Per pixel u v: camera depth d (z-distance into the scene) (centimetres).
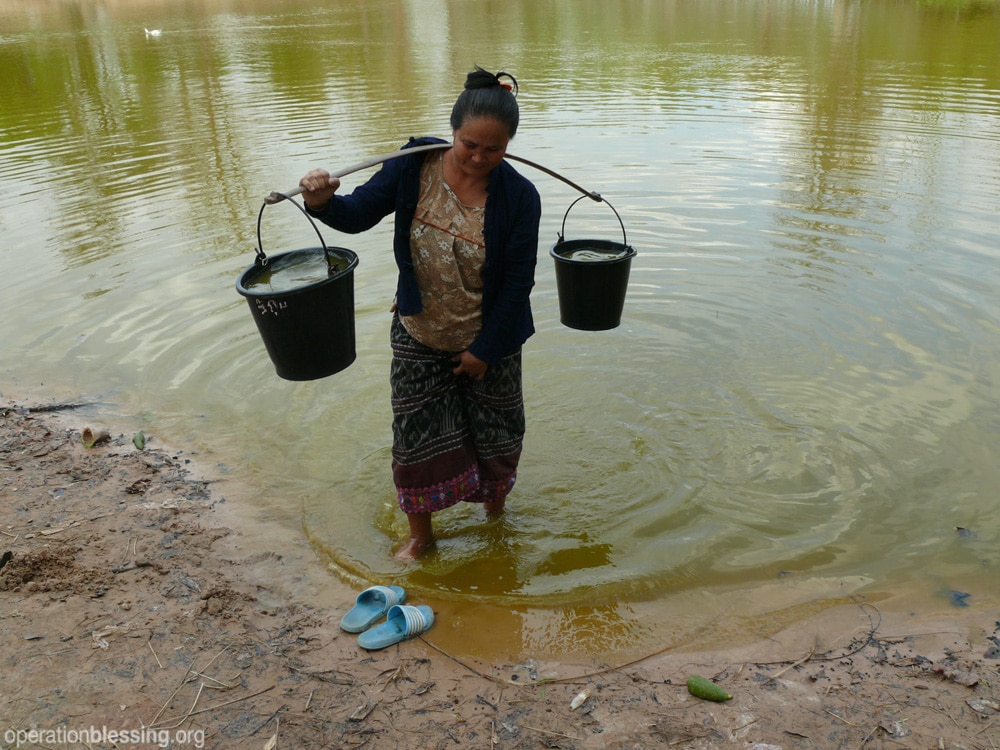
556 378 519
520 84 1386
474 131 293
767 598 344
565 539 383
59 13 2947
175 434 471
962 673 297
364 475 432
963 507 393
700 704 289
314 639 322
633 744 272
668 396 495
